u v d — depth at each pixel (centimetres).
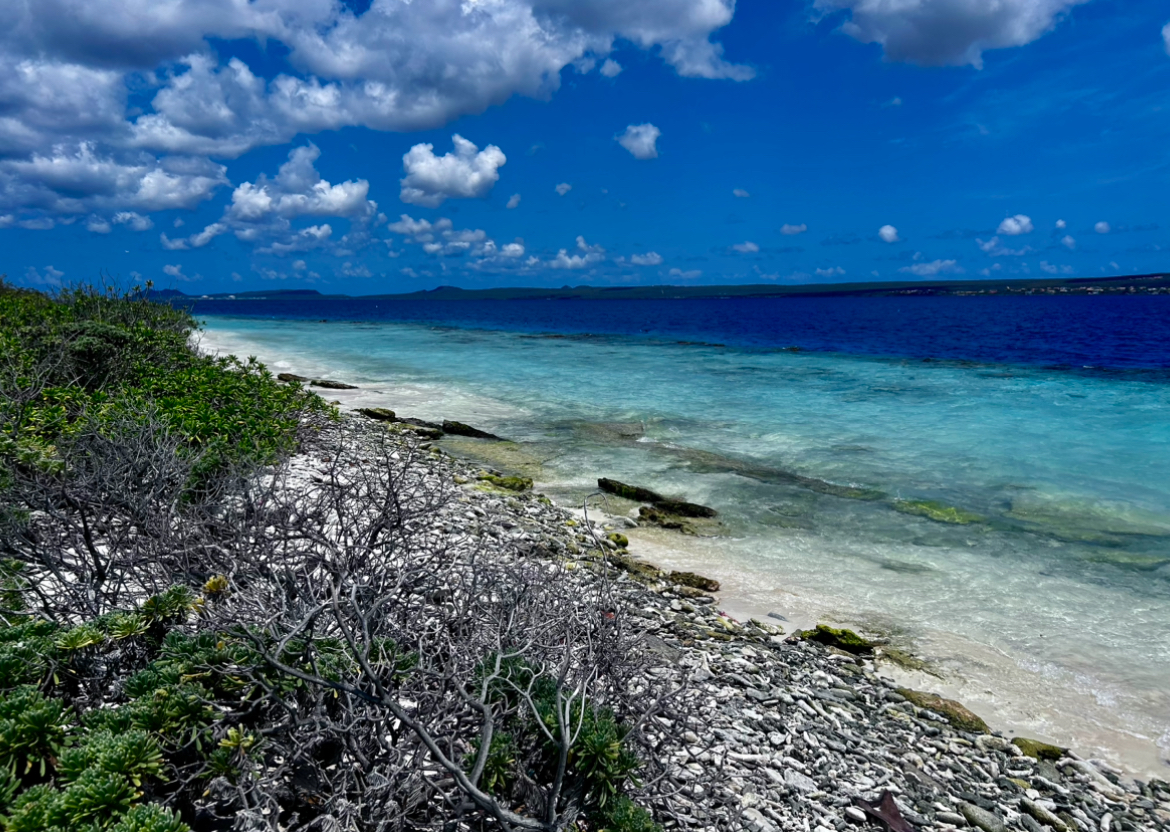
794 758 545
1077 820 546
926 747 620
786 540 1144
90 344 1291
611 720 369
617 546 1080
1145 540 1152
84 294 1805
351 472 959
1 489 507
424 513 530
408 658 370
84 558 469
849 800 499
